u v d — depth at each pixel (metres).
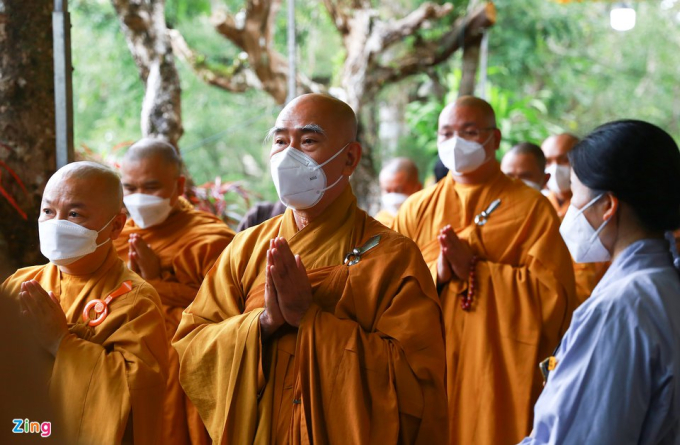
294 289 2.23
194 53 6.83
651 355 1.70
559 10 12.97
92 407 2.28
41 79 3.24
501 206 3.72
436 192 3.90
